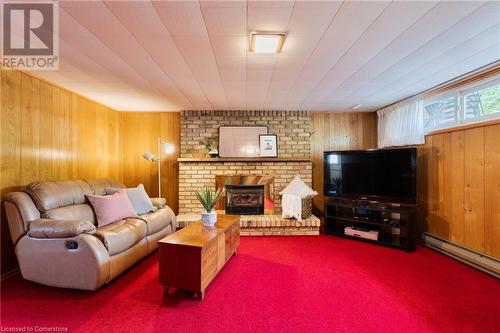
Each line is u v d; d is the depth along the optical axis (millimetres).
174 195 4840
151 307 2047
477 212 2887
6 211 2375
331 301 2133
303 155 4777
